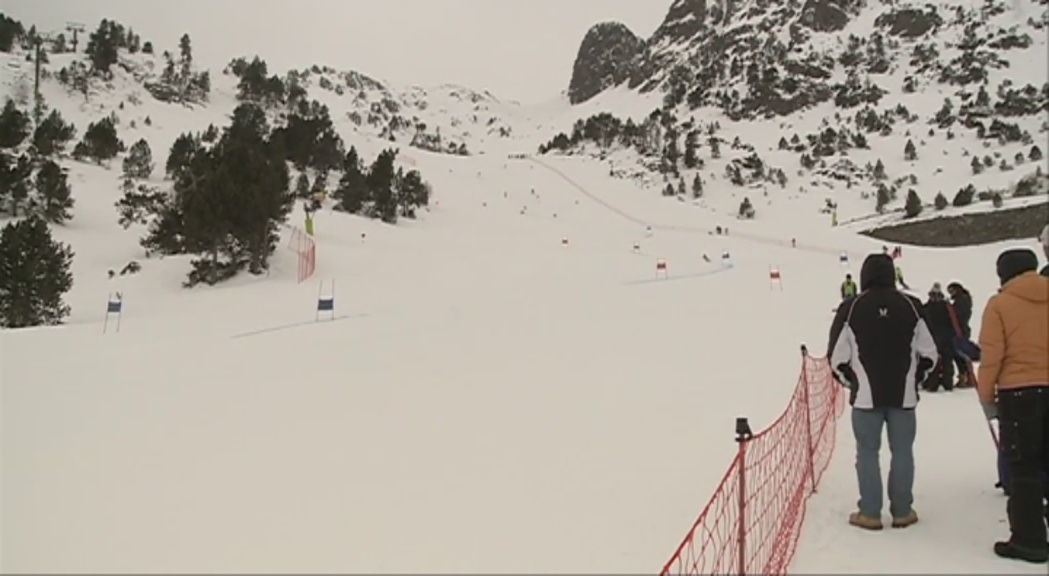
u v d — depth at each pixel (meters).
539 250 48.88
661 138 113.75
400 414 9.31
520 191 85.62
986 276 26.27
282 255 39.69
